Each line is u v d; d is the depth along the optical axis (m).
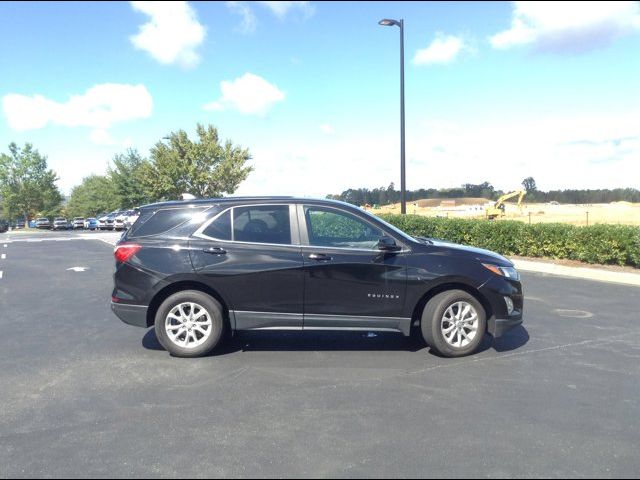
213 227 5.98
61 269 14.30
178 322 5.93
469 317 5.93
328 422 4.21
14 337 6.90
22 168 68.44
